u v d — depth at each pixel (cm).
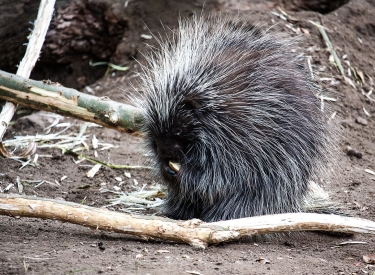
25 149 616
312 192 550
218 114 499
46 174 617
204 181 502
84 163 658
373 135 751
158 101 499
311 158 521
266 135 500
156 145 524
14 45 923
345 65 833
